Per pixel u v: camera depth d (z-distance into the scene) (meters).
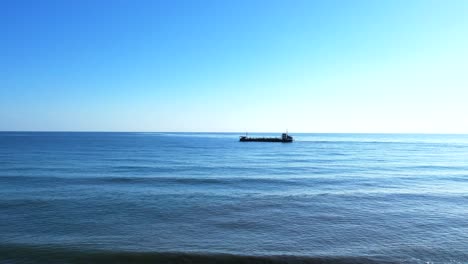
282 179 31.09
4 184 26.97
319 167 42.53
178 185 27.39
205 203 20.69
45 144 99.62
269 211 18.80
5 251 12.30
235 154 67.75
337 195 23.44
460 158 60.03
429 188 26.48
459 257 12.13
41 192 23.72
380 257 12.09
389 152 79.44
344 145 119.69
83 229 15.20
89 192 23.92
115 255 12.04
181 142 134.00
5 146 86.62
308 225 16.11
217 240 13.88
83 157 54.66
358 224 16.28
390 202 21.20
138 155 61.19
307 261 11.70
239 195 23.28
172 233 14.77
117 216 17.50
